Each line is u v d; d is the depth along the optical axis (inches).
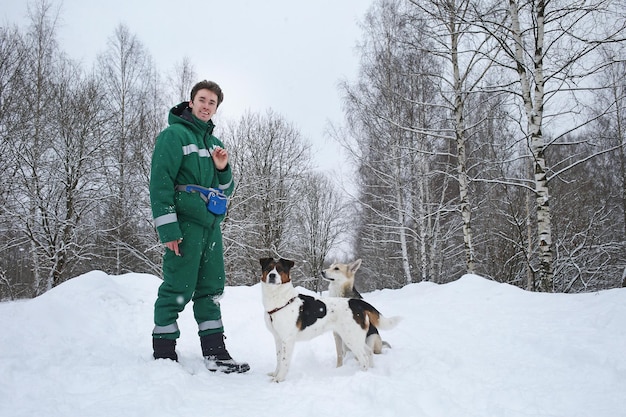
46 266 658.8
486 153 634.2
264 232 868.0
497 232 687.7
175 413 96.0
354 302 169.0
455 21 406.6
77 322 182.1
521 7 377.4
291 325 150.4
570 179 788.0
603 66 350.0
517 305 234.1
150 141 760.3
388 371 149.3
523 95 384.5
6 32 641.6
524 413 105.7
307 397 113.7
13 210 616.7
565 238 689.6
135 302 233.1
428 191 640.4
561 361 144.4
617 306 186.1
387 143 628.4
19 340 142.9
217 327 149.9
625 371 127.6
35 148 640.4
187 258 140.8
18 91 630.5
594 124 665.6
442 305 261.4
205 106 154.0
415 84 597.6
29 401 96.5
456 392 121.0
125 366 122.6
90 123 703.1
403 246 630.5
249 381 134.3
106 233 739.4
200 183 146.6
